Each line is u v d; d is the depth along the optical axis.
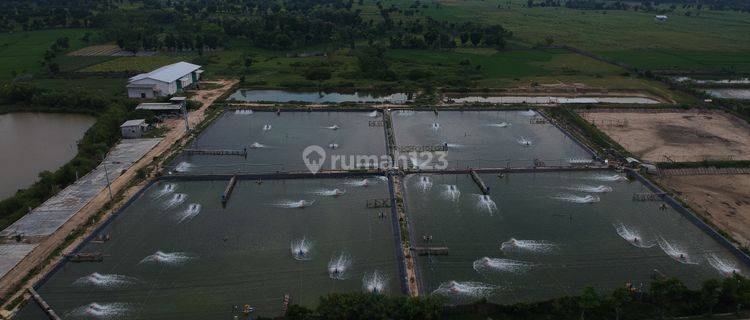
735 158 83.25
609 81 132.88
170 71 122.62
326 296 48.22
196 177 75.06
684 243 60.09
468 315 46.41
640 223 64.50
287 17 185.50
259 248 58.78
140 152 84.25
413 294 50.31
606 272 54.66
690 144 89.81
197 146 88.19
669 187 73.56
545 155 85.56
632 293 48.12
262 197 70.62
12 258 55.03
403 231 61.16
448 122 102.25
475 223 64.31
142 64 150.00
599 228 63.28
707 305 46.47
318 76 135.12
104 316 48.28
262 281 52.97
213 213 66.31
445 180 76.06
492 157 84.50
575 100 117.00
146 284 52.59
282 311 47.88
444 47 175.25
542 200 70.25
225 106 110.38
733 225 63.16
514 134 95.69
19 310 48.41
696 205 68.19
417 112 108.88
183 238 60.66
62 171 72.62
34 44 176.38
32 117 109.81
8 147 91.44
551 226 63.78
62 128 102.25
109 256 56.97
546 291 51.59
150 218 64.94
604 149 86.44
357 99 120.88
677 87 125.62
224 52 170.75
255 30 181.38
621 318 45.75
